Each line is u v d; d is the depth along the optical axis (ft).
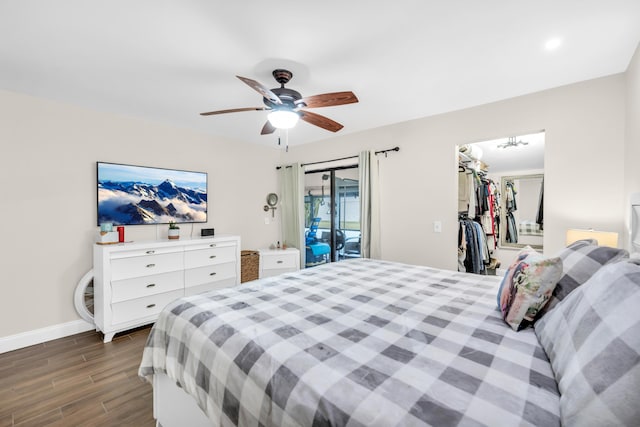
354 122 10.77
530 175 13.70
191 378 3.77
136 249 8.73
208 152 12.18
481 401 2.33
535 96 8.06
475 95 8.25
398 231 10.91
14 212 7.89
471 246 11.30
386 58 6.22
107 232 8.76
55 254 8.52
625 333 2.08
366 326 3.90
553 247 7.79
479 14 4.83
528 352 3.17
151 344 4.73
